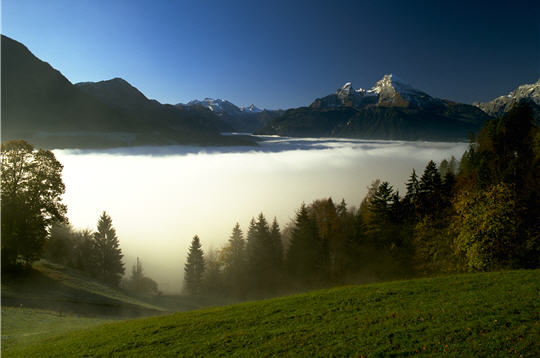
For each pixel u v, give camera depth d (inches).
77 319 1224.2
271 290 2536.9
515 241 1280.8
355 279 2313.0
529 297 719.7
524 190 1641.2
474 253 1321.4
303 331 702.5
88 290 1756.9
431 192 2258.9
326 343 629.9
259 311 877.2
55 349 771.4
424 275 1801.2
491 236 1288.1
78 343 794.8
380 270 2193.7
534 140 2190.0
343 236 2598.4
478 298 758.5
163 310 1759.4
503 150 2425.0
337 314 778.8
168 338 756.6
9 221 1601.9
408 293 869.8
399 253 2057.1
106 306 1561.3
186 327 817.5
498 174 1927.9
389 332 640.4
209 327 797.2
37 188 1665.8
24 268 1727.4
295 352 609.3
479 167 2148.1
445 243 1663.4
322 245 2470.5
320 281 2400.3
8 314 1137.4
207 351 661.9
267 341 673.6
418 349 565.3
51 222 1775.3
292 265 2513.5
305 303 896.9
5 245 1590.8
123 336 805.9
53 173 1742.1
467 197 1547.7
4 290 1412.4
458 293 816.3
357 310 791.7
